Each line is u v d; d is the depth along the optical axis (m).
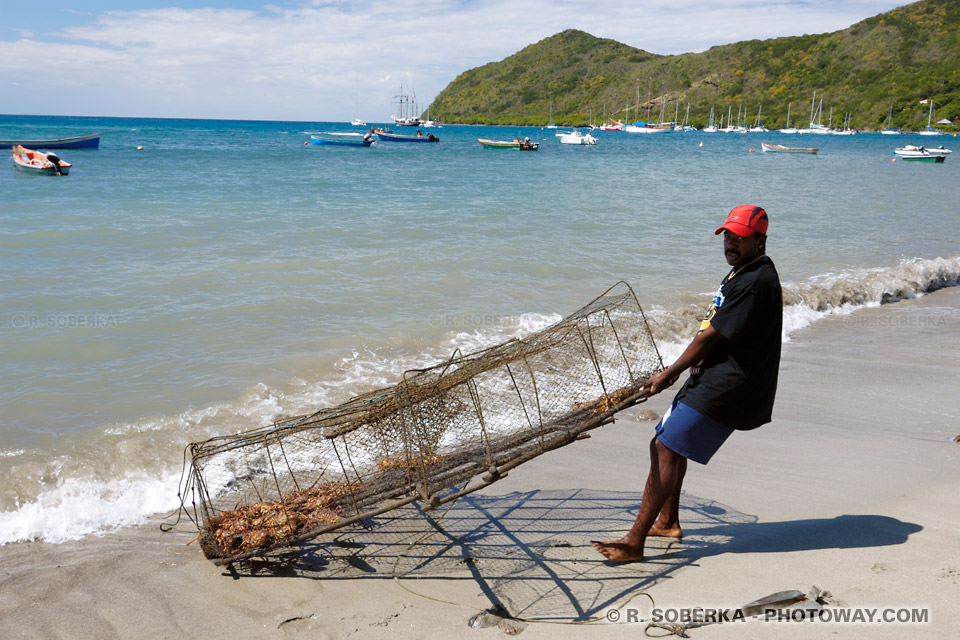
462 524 4.09
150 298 9.03
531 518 4.14
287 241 13.11
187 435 5.27
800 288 10.51
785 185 31.20
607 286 10.48
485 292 9.92
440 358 7.15
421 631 3.05
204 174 29.89
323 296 9.41
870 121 167.38
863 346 8.19
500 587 3.40
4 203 17.09
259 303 8.95
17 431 5.28
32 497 4.38
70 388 6.17
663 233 15.54
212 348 7.32
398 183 27.64
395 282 10.28
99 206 16.97
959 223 18.75
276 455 4.80
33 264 10.58
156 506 4.38
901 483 4.46
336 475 4.63
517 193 24.25
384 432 4.15
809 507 4.14
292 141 79.38
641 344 4.88
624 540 3.65
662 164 48.75
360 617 3.17
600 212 18.95
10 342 7.25
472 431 4.39
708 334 3.22
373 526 4.10
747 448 5.16
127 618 3.18
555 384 4.45
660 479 3.45
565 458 5.07
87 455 4.91
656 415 5.98
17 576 3.53
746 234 3.14
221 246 12.41
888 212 21.02
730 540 3.75
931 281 11.74
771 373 3.26
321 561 3.72
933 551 3.49
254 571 3.62
